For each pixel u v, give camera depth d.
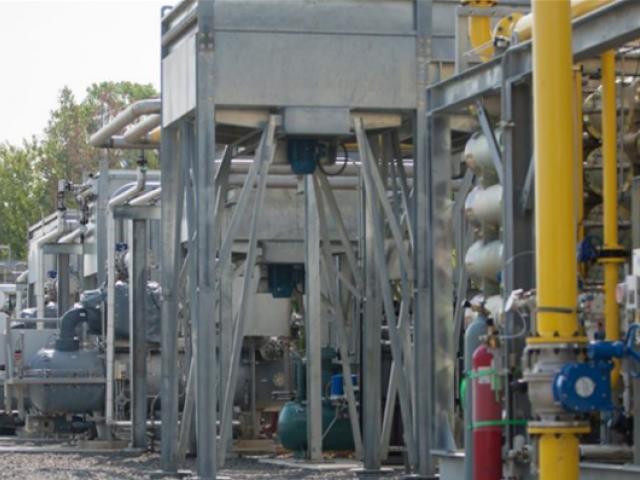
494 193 17.98
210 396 20.75
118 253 35.66
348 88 21.34
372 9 21.45
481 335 13.27
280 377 31.53
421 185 21.25
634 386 14.80
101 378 33.22
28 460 27.23
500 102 18.47
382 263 21.53
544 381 11.10
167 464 23.02
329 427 26.02
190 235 21.88
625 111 16.69
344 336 24.27
